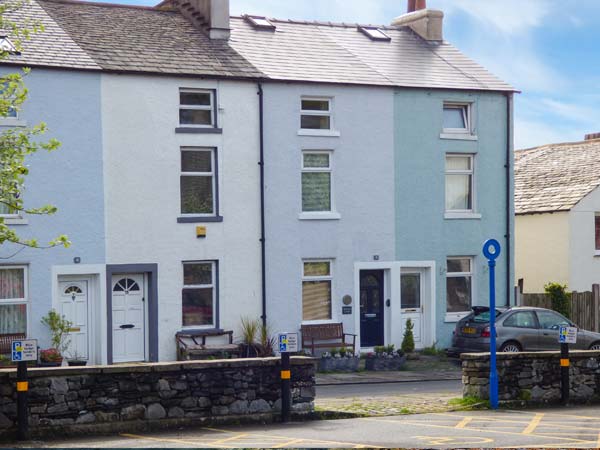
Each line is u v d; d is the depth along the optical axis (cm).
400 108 2984
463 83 3097
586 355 2033
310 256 2841
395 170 2973
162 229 2633
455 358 2905
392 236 2964
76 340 2544
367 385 2367
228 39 2948
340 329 2855
